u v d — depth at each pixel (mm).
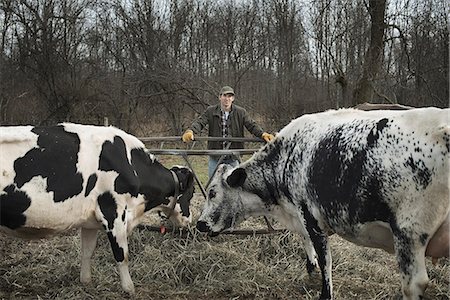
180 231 5887
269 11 23172
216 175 5281
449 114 3398
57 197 4520
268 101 21484
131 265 5508
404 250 3541
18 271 5426
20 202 4367
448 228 3480
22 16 21594
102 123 20828
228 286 5102
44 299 4844
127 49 21844
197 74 20109
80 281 5176
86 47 22562
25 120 20656
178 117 20047
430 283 5059
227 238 5984
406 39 15648
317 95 21453
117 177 4859
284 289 5055
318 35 19641
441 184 3357
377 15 14094
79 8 22047
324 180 4086
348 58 18672
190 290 5090
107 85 20969
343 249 5902
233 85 21609
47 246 6219
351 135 3906
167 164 11477
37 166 4449
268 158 4844
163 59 20609
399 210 3559
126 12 21969
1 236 6641
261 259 5727
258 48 23109
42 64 21234
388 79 17500
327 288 4535
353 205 3857
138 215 5270
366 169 3709
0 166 4305
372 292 4906
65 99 20750
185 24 22438
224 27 23172
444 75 16906
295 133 4555
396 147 3559
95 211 4805
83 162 4676
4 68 21906
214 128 6656
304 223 4527
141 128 20656
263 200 5055
